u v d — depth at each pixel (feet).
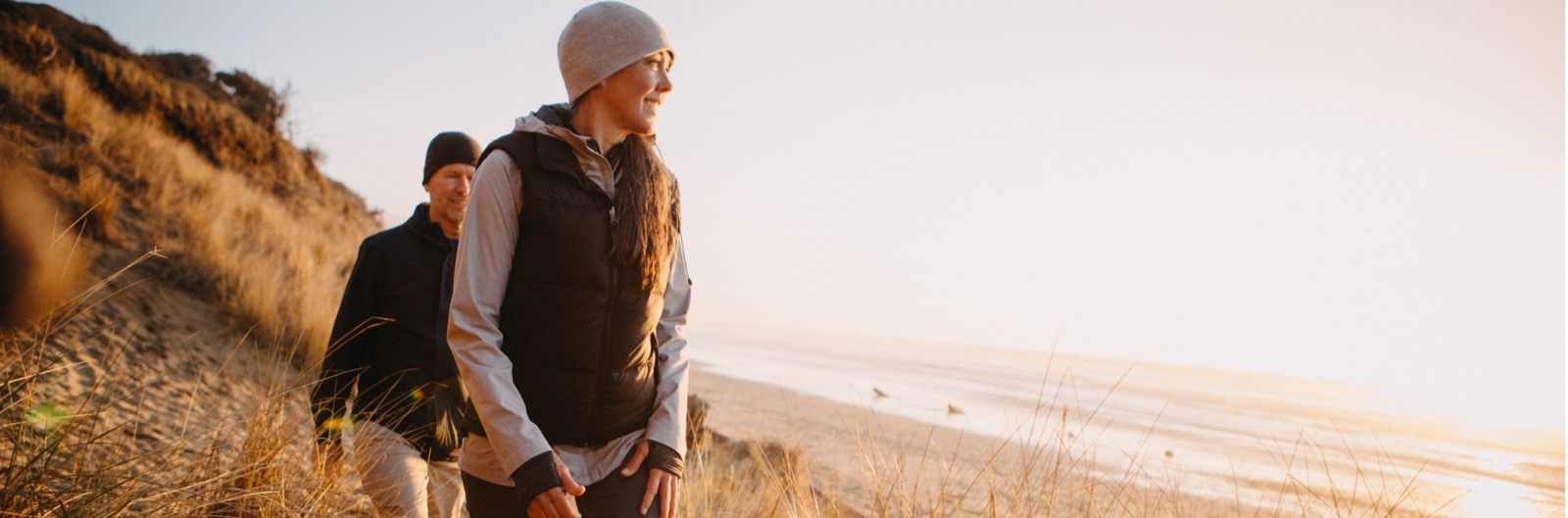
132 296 19.95
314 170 62.18
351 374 9.43
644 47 6.15
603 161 6.05
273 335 21.63
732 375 126.11
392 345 9.45
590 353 6.04
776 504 10.85
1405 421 117.29
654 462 6.36
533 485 5.57
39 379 7.75
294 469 9.23
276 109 61.36
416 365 9.31
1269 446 57.88
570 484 5.75
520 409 5.74
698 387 85.46
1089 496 9.68
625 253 6.03
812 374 149.59
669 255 6.53
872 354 302.66
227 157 49.42
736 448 18.16
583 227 5.92
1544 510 36.42
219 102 55.62
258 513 8.16
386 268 9.50
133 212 26.84
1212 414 105.19
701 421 18.38
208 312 22.00
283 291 25.63
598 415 6.15
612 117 6.27
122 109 43.14
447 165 9.72
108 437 8.16
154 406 12.37
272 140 56.70
